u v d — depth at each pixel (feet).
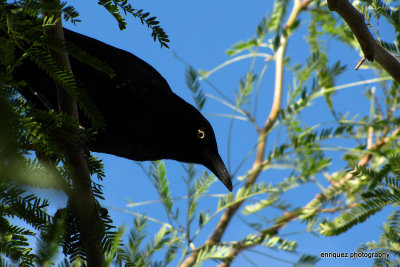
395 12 26.55
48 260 14.39
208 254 28.89
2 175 13.14
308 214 35.40
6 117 11.96
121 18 19.92
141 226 29.25
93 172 25.00
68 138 18.53
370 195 25.73
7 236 16.44
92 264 22.91
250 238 33.01
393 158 25.44
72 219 23.16
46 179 14.78
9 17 16.34
